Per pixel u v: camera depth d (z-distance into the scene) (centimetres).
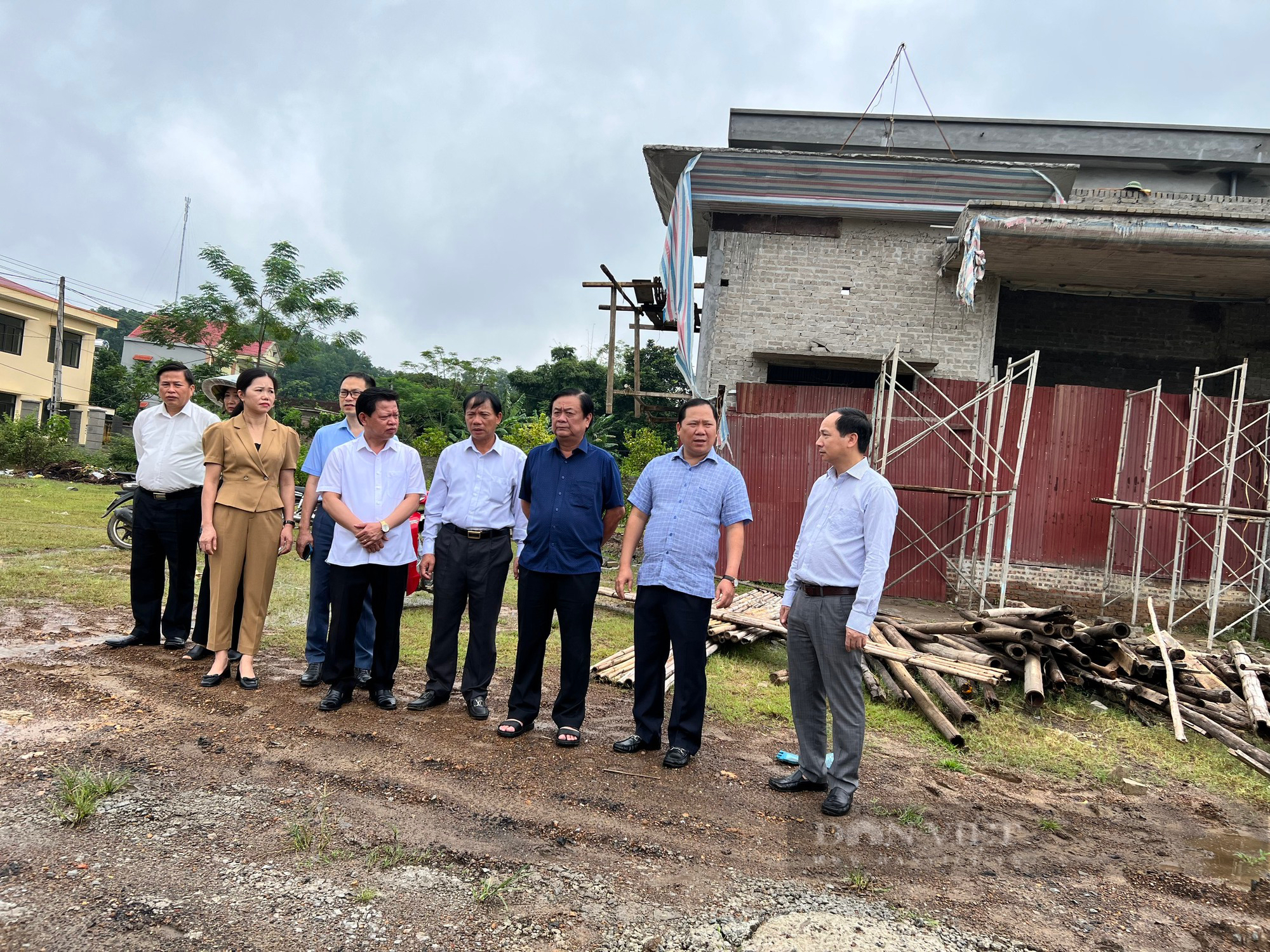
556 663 567
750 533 958
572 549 396
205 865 256
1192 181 1404
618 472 415
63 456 1986
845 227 1037
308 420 2327
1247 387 1135
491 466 424
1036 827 355
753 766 399
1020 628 588
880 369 1025
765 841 314
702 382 1048
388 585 421
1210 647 771
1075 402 912
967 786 399
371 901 244
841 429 357
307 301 2184
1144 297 1147
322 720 396
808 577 361
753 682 562
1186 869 325
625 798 340
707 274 1045
